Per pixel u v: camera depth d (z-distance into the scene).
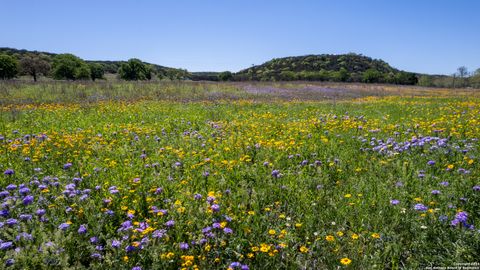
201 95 23.89
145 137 8.95
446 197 4.43
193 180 5.50
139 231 3.74
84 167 6.21
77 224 4.07
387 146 6.96
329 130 9.41
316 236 3.91
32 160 6.50
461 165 5.72
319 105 17.86
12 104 16.70
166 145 8.13
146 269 3.35
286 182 5.38
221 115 13.27
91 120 11.98
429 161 5.70
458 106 16.45
